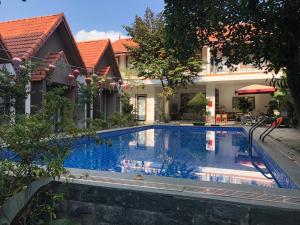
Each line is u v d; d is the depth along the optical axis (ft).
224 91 84.43
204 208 10.81
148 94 83.82
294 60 10.26
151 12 72.69
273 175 21.83
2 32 45.88
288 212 9.88
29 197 7.77
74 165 26.63
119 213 11.97
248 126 59.52
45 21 45.60
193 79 72.84
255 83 74.79
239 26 12.84
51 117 12.39
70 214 12.60
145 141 44.57
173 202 11.21
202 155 32.65
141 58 72.13
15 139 10.68
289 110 50.80
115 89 59.57
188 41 13.62
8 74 15.14
